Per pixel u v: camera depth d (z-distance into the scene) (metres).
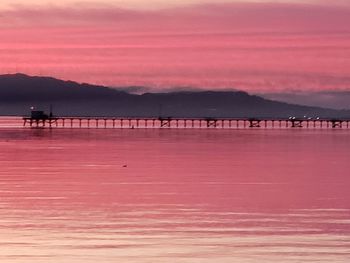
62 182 134.88
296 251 74.38
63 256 72.06
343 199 110.31
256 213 96.69
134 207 101.50
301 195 115.00
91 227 86.12
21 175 149.88
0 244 77.06
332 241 78.81
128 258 71.44
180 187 125.94
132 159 198.62
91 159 198.88
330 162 188.50
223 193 117.38
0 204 104.38
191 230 84.56
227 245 76.81
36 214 95.31
